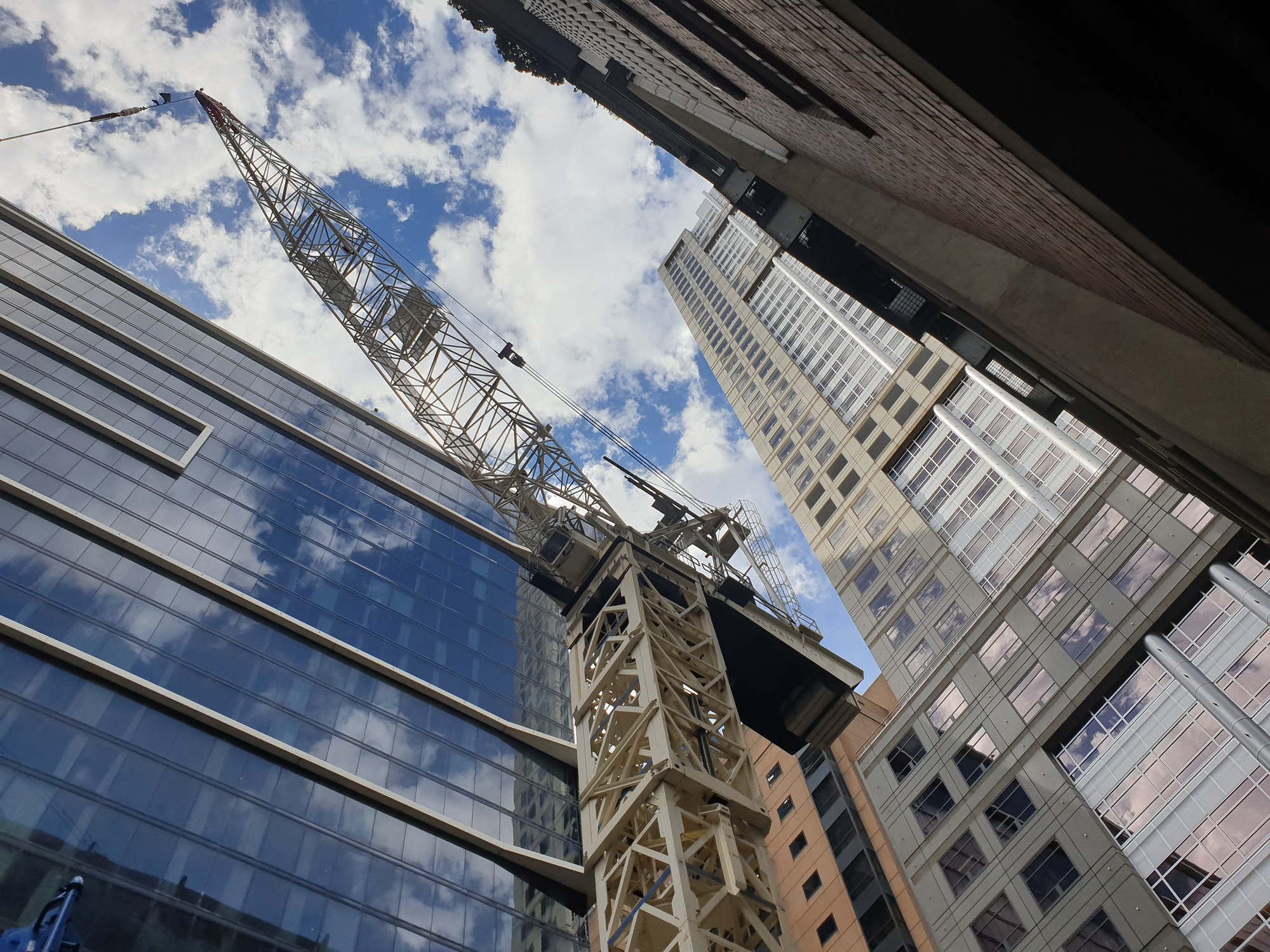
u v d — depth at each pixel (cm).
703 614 3534
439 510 7788
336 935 4131
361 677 5681
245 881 4038
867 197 1950
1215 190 860
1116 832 4184
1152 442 1775
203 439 6556
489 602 7181
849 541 7212
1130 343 1365
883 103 1050
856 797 5912
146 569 5244
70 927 2039
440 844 4991
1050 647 4941
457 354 4847
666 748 2584
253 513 6278
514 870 5169
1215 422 1247
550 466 4478
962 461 6581
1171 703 4294
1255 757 3791
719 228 13775
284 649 5444
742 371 10700
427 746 5528
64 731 4016
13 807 3572
